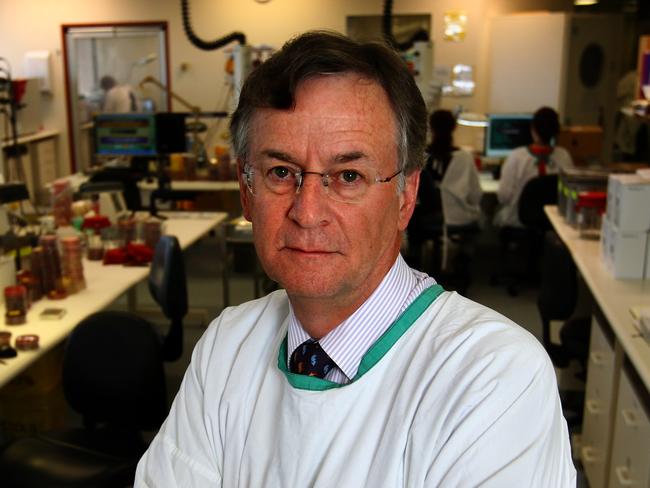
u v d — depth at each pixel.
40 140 7.57
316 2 7.42
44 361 3.12
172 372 4.02
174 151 5.29
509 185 5.55
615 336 2.45
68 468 2.14
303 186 0.88
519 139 6.45
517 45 6.84
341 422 0.92
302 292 0.90
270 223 0.91
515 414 0.84
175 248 3.25
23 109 7.17
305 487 0.92
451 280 5.52
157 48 7.72
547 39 6.77
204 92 7.70
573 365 3.55
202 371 1.08
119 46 7.79
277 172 0.90
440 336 0.92
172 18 7.62
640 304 2.58
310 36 0.90
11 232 3.34
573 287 3.07
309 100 0.86
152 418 2.35
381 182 0.90
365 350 0.94
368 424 0.91
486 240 7.01
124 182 4.98
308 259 0.89
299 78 0.86
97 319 2.37
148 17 7.67
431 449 0.85
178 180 5.70
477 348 0.88
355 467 0.89
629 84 7.54
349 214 0.88
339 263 0.89
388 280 0.96
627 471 2.22
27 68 7.86
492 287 5.66
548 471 0.84
